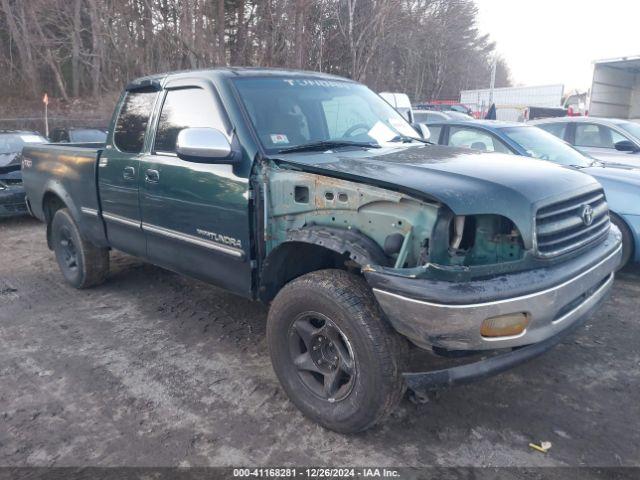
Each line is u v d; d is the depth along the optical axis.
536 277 2.81
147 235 4.50
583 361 4.08
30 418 3.45
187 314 5.10
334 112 4.24
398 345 2.94
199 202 3.86
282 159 3.42
